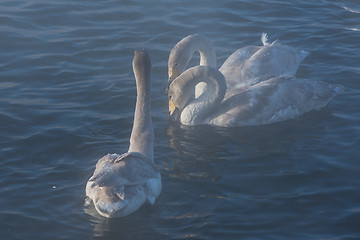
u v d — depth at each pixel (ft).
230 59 50.34
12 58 51.75
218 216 32.17
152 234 30.78
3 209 32.55
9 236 30.45
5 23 57.62
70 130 41.06
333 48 54.13
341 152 39.04
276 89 44.88
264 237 30.42
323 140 40.78
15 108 43.70
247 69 48.57
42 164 37.22
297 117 44.62
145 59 34.09
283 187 35.14
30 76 48.91
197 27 58.13
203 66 44.24
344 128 42.32
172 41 55.42
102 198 30.53
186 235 30.63
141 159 32.48
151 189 32.35
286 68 49.52
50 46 53.93
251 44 55.36
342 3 63.98
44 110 43.68
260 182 35.70
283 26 58.44
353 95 46.70
